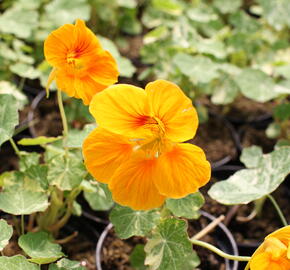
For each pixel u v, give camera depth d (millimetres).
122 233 387
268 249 330
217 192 406
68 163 401
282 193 530
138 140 348
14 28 572
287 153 407
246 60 632
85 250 459
